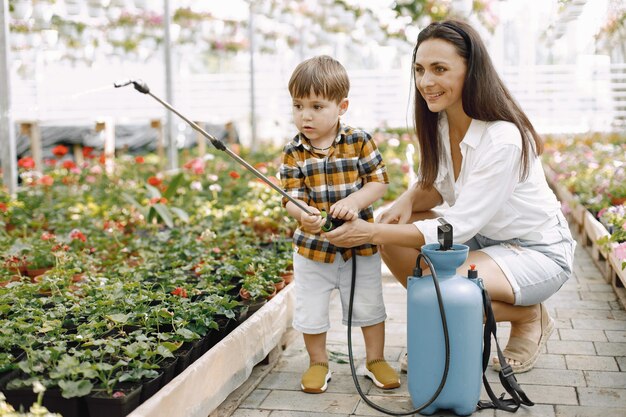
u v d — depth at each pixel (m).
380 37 11.54
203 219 4.97
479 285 2.48
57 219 5.14
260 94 12.05
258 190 5.42
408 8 11.31
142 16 10.94
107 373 2.33
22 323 2.54
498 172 2.60
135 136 11.81
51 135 10.92
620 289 4.14
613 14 7.21
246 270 3.48
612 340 3.32
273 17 10.39
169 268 3.90
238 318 3.00
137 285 3.00
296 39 12.27
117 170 7.37
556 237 2.85
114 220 5.00
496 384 2.81
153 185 5.41
